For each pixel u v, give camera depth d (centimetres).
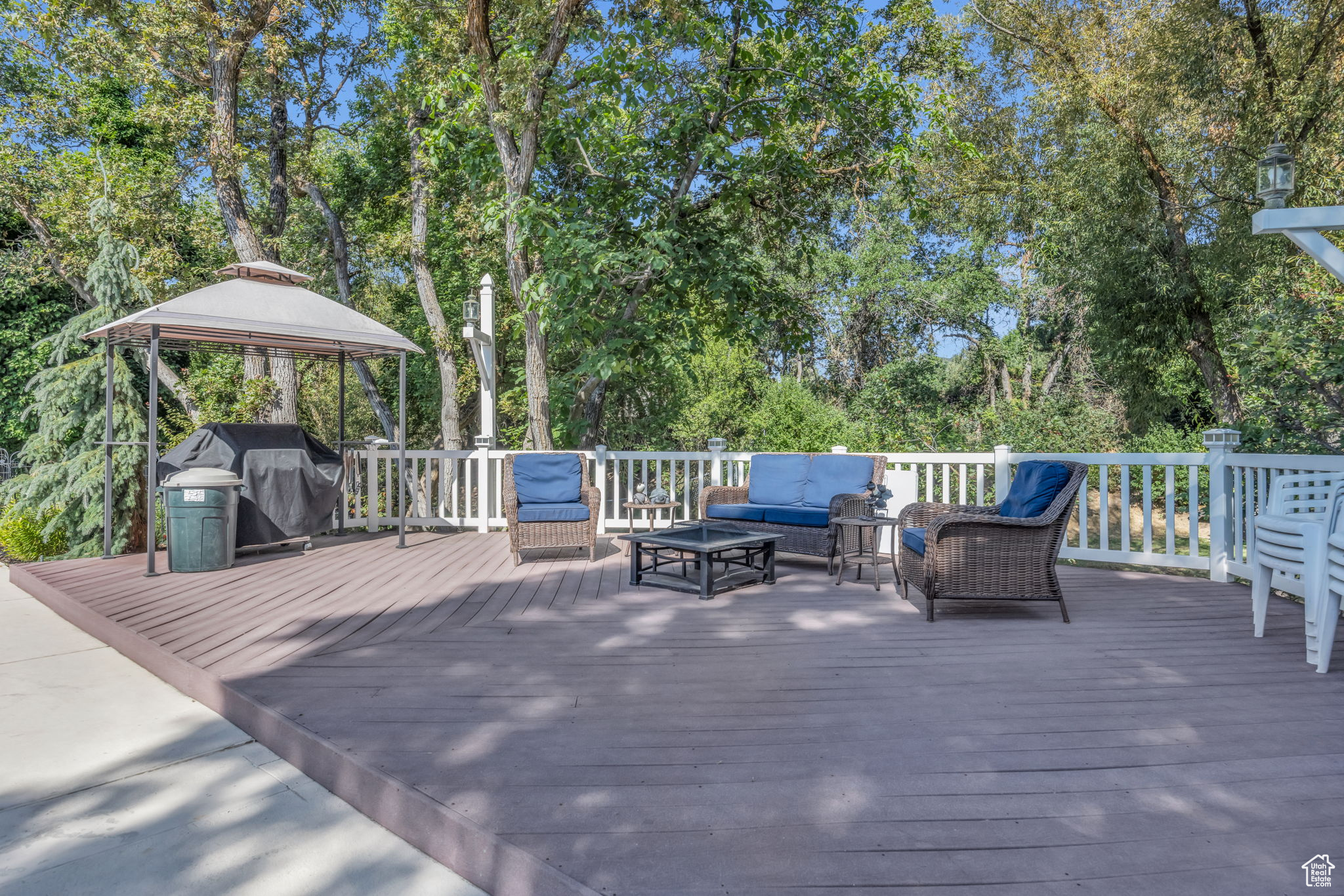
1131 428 1347
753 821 186
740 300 893
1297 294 771
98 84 1380
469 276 1561
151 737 278
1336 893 154
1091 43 1051
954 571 402
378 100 1412
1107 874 162
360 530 827
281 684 296
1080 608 437
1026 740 236
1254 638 366
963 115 1336
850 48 843
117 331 616
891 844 175
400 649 347
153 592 478
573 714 261
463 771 216
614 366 793
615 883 161
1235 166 954
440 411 1770
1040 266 1582
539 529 595
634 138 868
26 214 1182
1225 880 159
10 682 342
